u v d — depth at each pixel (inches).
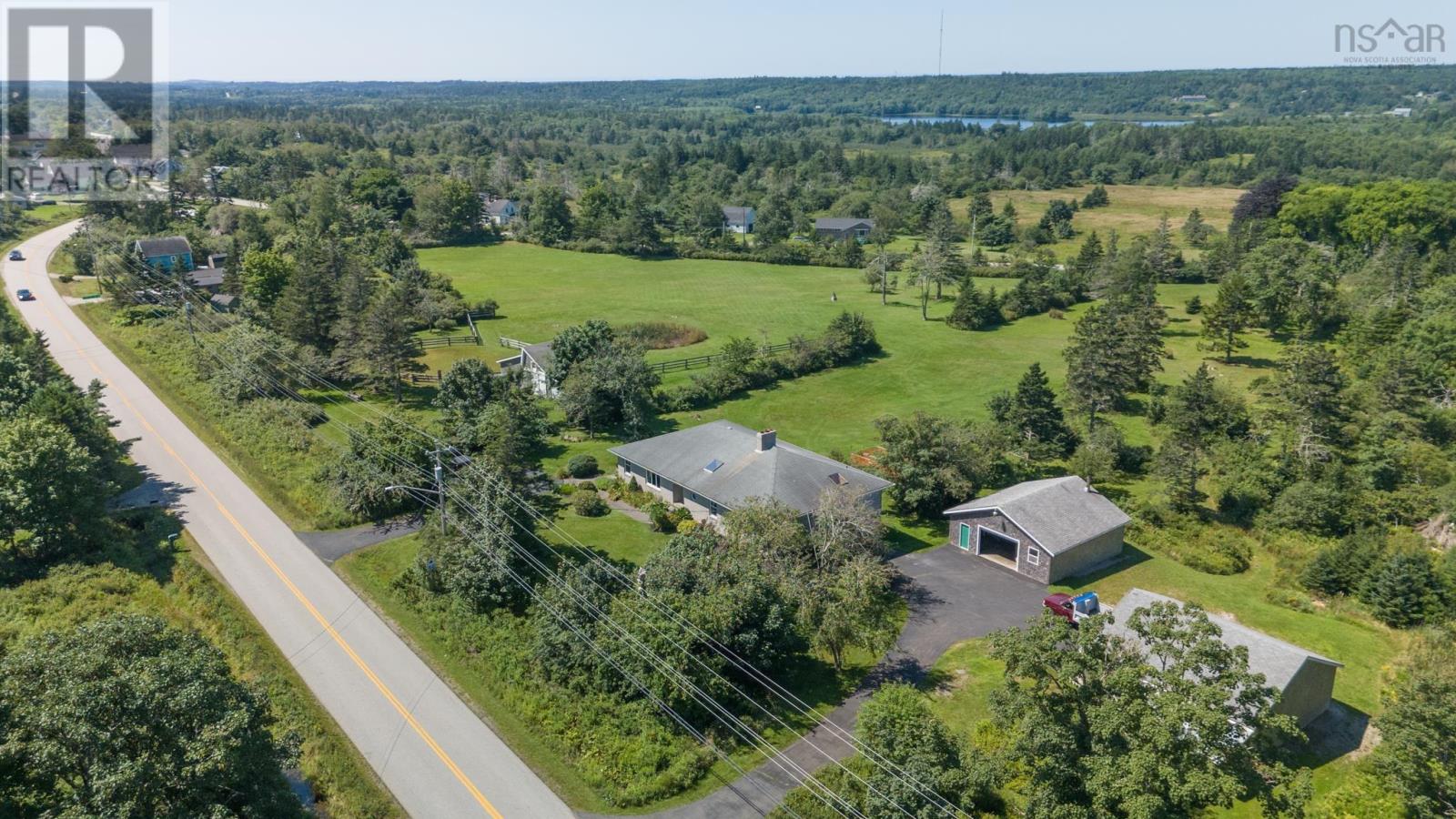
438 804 1253.1
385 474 2106.3
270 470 2322.8
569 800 1261.1
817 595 1563.7
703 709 1402.6
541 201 6205.7
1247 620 1795.0
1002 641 1104.2
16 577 1777.8
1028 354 3705.7
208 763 928.3
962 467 2249.0
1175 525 2165.4
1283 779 988.6
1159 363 3393.2
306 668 1552.7
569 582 1567.4
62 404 2108.8
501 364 3248.0
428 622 1679.4
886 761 1163.3
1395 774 1152.2
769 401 3120.1
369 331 2970.0
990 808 1195.9
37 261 4618.6
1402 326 3260.3
